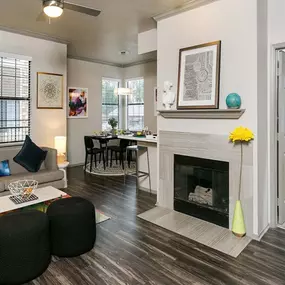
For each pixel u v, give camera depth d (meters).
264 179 3.03
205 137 3.27
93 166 6.75
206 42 3.19
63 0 2.96
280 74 3.05
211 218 3.29
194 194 3.55
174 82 3.60
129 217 3.47
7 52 4.52
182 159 3.57
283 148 3.17
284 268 2.31
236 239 2.86
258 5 2.76
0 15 3.90
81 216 2.50
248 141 2.86
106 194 4.44
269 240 2.83
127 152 6.88
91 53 6.33
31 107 4.94
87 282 2.13
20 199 2.91
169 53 3.64
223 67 3.03
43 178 4.18
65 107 5.44
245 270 2.29
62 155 5.04
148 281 2.14
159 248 2.67
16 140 4.82
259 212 2.88
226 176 3.12
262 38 2.88
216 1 3.06
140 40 4.68
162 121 3.80
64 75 5.38
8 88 4.65
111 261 2.43
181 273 2.25
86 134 7.24
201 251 2.61
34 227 2.16
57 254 2.48
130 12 3.69
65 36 4.92
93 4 3.42
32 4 3.51
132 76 7.76
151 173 4.55
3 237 2.05
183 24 3.44
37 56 4.94
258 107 2.80
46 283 2.12
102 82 7.59
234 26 2.91
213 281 2.14
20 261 2.08
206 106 3.14
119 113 8.14
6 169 4.09
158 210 3.72
